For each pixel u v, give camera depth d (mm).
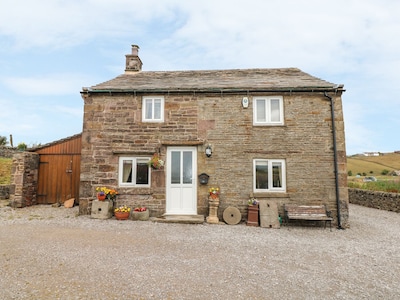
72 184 12516
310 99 10188
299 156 9938
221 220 9836
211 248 6477
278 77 11641
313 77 11359
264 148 10070
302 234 8273
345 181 9641
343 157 9773
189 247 6496
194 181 10203
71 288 4195
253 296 4098
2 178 15953
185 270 5039
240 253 6160
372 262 5797
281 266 5422
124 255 5781
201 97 10453
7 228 7918
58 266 5074
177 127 10367
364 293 4316
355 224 10016
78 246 6309
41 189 12578
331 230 8953
